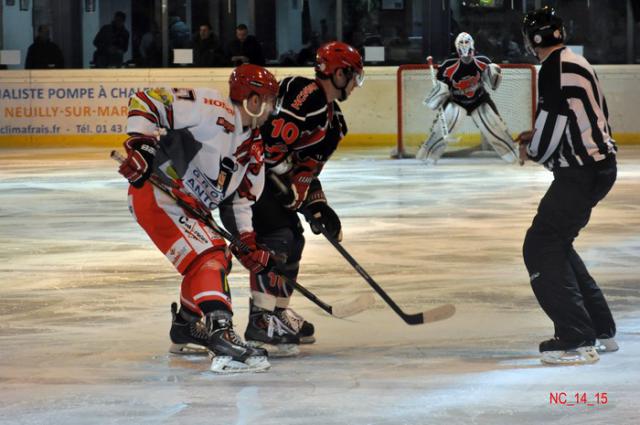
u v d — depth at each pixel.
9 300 14.17
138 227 21.39
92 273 16.19
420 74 40.56
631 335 11.73
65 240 19.62
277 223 11.05
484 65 34.94
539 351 10.86
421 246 18.42
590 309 10.85
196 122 9.95
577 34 44.47
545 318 12.73
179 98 9.92
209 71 43.22
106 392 9.58
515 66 40.34
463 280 15.29
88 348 11.40
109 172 33.22
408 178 31.06
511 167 34.66
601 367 10.34
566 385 9.70
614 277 15.32
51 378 10.10
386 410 8.93
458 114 35.34
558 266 10.46
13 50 44.31
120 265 16.89
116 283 15.37
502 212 23.06
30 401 9.29
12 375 10.23
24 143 43.56
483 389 9.59
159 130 9.87
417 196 26.30
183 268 10.35
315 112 10.71
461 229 20.47
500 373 10.18
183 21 44.75
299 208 11.11
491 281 15.19
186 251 10.30
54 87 43.34
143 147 9.74
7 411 8.98
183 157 10.21
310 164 11.05
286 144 10.73
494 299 13.91
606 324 10.87
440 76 35.09
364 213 23.00
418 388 9.64
